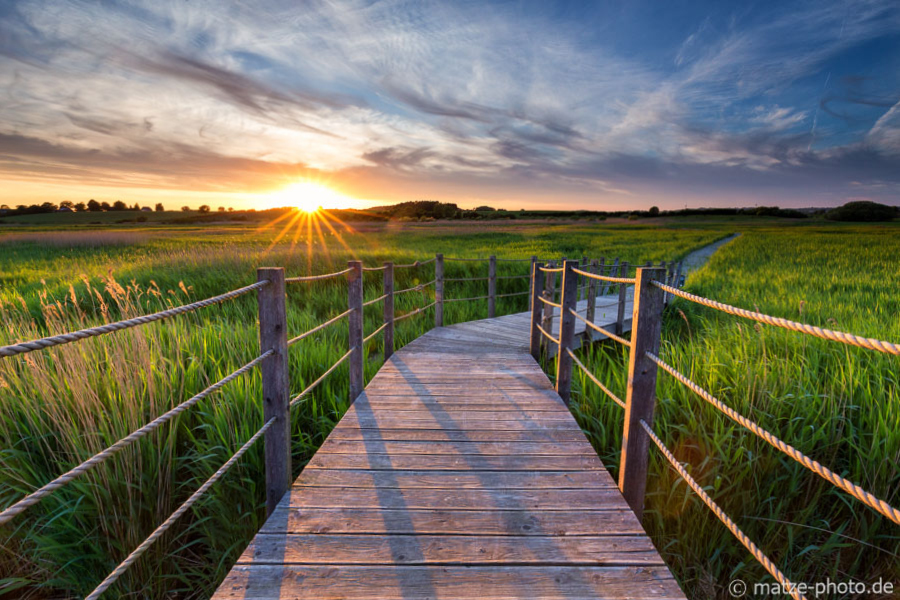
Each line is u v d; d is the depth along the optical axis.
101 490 2.51
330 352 4.73
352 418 3.54
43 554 2.49
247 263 11.07
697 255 26.55
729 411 1.77
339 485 2.57
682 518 2.77
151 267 10.72
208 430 3.06
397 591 1.80
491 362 5.14
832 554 2.60
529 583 1.85
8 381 3.21
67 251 20.69
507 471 2.74
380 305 8.09
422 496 2.46
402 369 4.86
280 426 2.47
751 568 2.56
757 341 4.33
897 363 3.60
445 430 3.32
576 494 2.49
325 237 30.59
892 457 2.62
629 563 1.97
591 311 6.57
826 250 25.73
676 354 4.45
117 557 2.52
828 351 4.08
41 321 6.23
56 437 2.81
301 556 1.99
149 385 2.97
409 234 38.56
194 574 2.56
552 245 26.03
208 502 2.70
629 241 33.19
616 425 3.44
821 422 3.02
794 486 2.65
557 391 4.06
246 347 4.42
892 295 9.21
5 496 2.69
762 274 14.73
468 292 10.45
